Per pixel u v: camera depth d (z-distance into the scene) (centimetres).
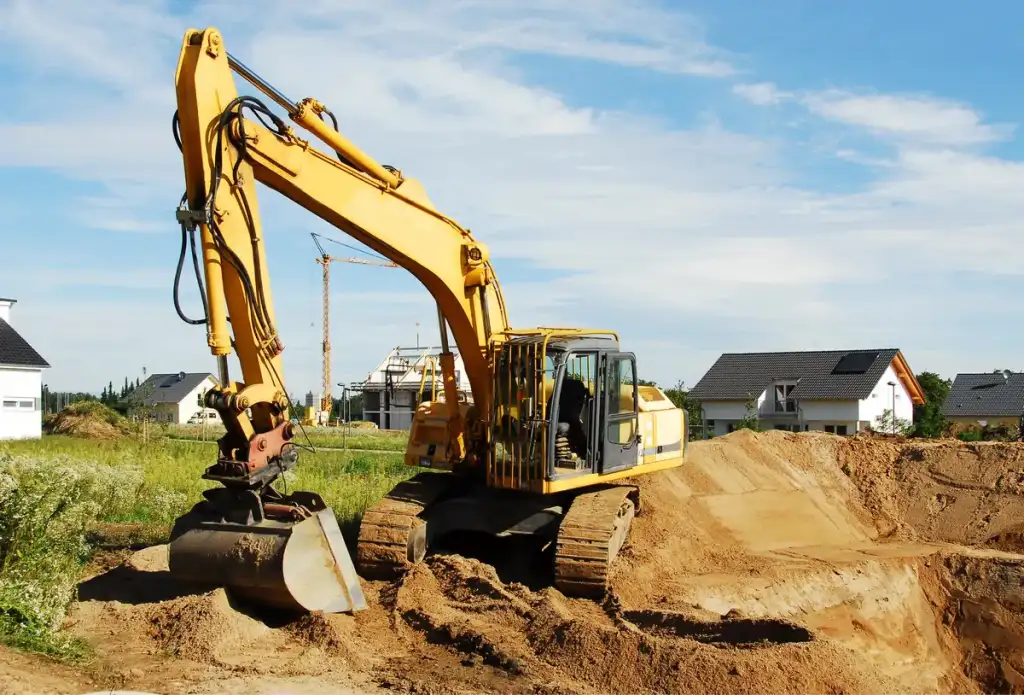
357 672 830
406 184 1099
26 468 1035
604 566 1078
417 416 1262
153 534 1459
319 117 989
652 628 978
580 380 1265
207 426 5141
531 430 1152
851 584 1380
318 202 983
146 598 1016
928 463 1995
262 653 855
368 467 2489
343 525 1507
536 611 982
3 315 4562
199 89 866
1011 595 1420
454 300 1163
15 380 4066
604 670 838
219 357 897
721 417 4669
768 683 801
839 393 4334
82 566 1141
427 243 1117
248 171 919
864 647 1264
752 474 1895
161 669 800
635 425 1305
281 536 921
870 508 1920
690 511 1598
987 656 1366
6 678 713
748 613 1211
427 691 786
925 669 1295
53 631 852
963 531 1773
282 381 969
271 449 955
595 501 1204
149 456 2373
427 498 1211
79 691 735
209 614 886
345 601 963
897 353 4472
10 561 917
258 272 932
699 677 807
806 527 1727
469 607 1013
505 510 1228
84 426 3953
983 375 5403
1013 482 1839
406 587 1045
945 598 1462
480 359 1210
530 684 814
